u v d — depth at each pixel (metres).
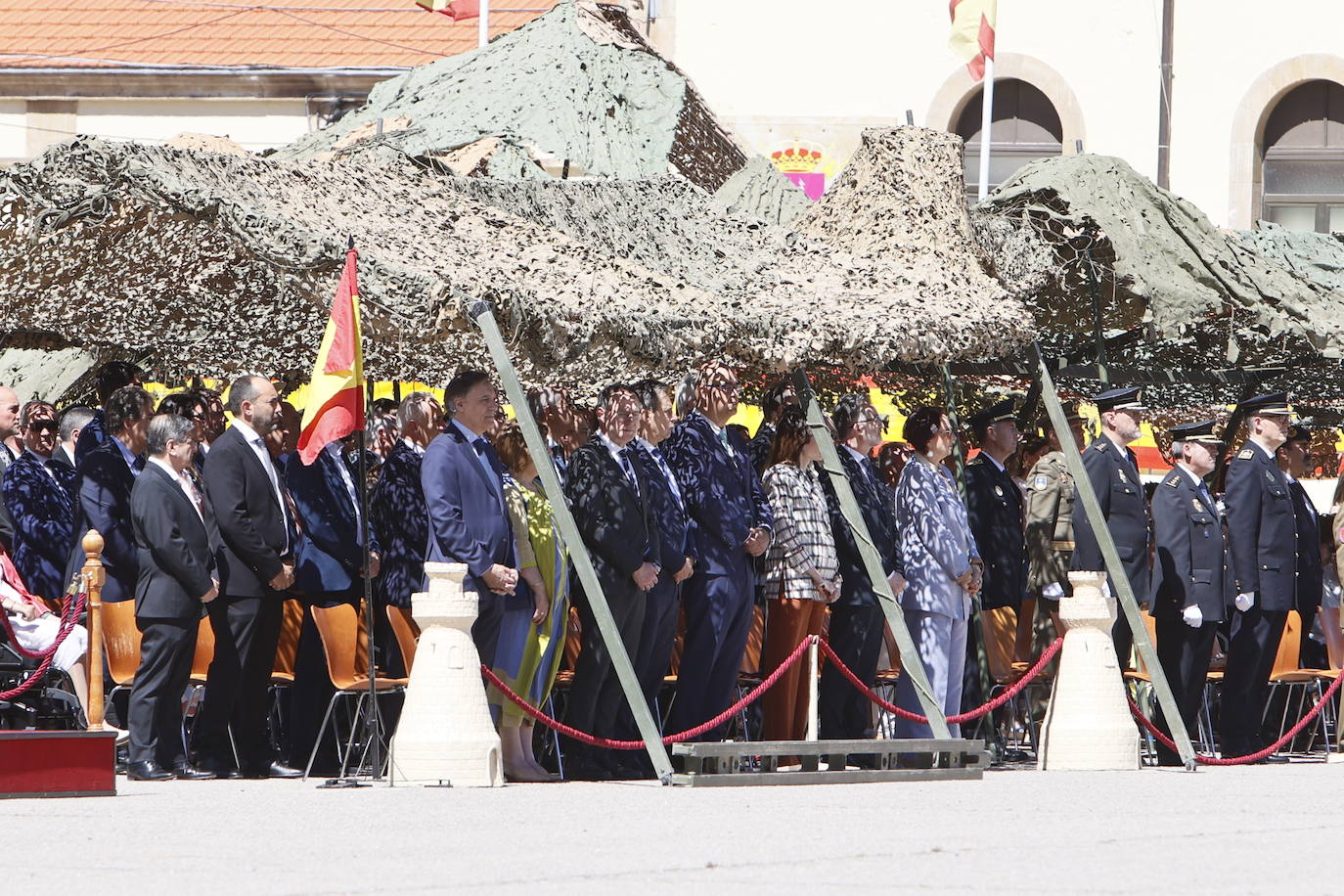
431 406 40.44
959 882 22.92
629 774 40.34
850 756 43.44
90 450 41.53
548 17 51.88
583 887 22.34
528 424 36.00
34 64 94.62
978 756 41.00
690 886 22.45
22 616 39.00
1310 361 57.50
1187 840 27.77
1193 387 65.62
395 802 32.50
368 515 40.47
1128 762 44.09
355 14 97.50
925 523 43.75
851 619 43.16
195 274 46.50
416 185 39.78
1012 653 48.84
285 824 28.97
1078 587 44.81
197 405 43.12
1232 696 49.38
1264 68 95.25
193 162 35.41
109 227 41.47
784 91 97.69
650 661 40.31
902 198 46.91
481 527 37.41
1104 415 48.09
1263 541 48.84
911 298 43.81
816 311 41.03
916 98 97.00
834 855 25.42
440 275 35.31
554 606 39.06
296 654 41.72
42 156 34.66
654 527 39.44
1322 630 55.28
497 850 25.80
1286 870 24.59
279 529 38.66
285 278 35.72
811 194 97.31
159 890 21.98
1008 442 48.84
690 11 98.25
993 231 49.38
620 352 37.53
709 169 53.72
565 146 48.06
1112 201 50.94
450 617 36.31
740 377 55.28
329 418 35.72
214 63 94.56
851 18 97.50
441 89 50.69
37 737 33.09
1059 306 54.03
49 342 52.25
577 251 39.50
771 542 41.81
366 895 21.64
